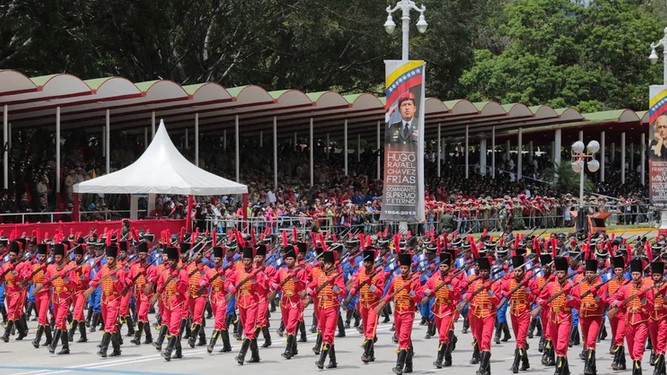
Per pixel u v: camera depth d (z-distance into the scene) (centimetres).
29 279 3316
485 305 2811
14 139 6825
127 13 8412
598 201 8112
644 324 2745
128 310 3422
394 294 2838
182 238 4212
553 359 2989
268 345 3325
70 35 8119
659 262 2770
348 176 7600
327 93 6750
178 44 9638
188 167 5691
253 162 7431
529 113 8088
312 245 4016
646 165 11094
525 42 11281
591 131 9706
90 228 5234
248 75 10350
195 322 3191
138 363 2978
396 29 9900
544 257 2888
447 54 10331
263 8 9338
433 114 7638
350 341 3506
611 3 11262
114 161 6844
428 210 6538
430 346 3397
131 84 5741
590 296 2800
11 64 8275
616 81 10969
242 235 4178
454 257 3180
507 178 8762
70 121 6862
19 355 3136
